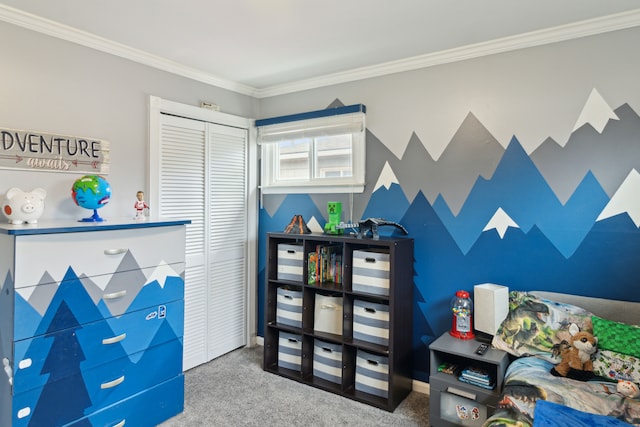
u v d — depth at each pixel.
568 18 2.20
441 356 2.60
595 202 2.25
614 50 2.19
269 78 3.27
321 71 3.09
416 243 2.83
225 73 3.15
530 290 2.44
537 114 2.41
